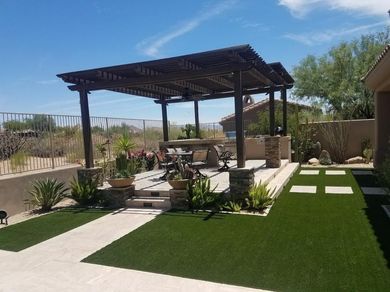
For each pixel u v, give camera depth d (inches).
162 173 474.3
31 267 189.5
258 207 284.5
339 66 933.2
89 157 373.7
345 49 925.2
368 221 245.3
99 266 186.2
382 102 477.7
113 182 330.6
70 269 184.1
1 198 305.3
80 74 346.6
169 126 668.7
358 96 875.4
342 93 893.2
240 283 158.2
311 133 652.7
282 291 149.3
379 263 173.5
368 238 209.9
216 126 796.6
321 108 930.1
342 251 190.7
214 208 299.7
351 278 158.4
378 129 479.2
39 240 237.3
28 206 333.4
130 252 204.8
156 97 551.5
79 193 342.0
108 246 217.3
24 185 329.4
